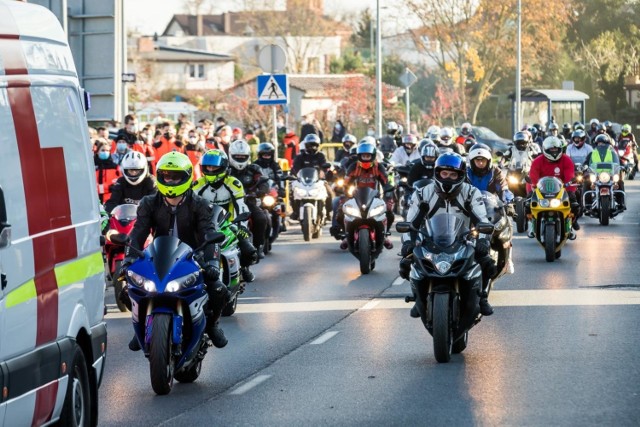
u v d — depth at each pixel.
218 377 27.70
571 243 59.00
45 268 20.14
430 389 25.59
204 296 25.97
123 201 40.09
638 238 61.00
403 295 41.69
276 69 71.00
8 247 18.59
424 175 49.50
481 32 194.88
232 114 190.50
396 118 179.75
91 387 22.33
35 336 19.47
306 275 48.28
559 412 23.03
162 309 25.45
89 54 64.56
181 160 26.72
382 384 26.28
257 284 45.53
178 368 25.92
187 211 27.12
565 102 165.25
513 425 22.03
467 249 29.09
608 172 69.69
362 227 48.66
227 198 38.72
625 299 38.97
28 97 20.41
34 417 19.36
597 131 107.56
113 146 67.25
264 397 25.31
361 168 54.00
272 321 36.25
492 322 34.78
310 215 63.88
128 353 31.36
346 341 32.31
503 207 37.47
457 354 29.84
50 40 21.95
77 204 22.20
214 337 27.44
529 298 39.59
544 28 199.62
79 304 21.69
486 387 25.64
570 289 41.66
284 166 76.88
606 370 27.22
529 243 59.38
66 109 22.23
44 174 20.64
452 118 194.62
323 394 25.42
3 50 19.73
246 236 38.41
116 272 38.12
